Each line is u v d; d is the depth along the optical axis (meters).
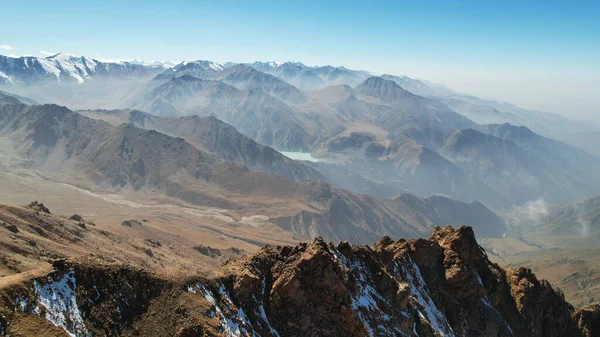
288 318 69.19
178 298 61.50
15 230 105.94
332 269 73.00
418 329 85.62
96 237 135.75
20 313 49.59
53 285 54.59
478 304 100.94
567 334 113.44
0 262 80.81
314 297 70.94
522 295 109.94
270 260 75.69
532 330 107.38
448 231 116.44
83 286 56.97
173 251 176.12
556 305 114.31
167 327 58.22
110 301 57.66
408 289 86.69
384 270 88.19
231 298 67.19
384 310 79.75
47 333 49.59
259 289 70.62
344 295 71.19
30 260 89.38
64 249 108.75
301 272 71.75
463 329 96.69
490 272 111.94
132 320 57.94
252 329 64.81
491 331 98.06
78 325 53.16
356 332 69.62
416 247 105.50
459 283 101.25
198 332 57.75
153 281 62.50
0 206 120.25
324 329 69.31
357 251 89.12
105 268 59.97
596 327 115.62
